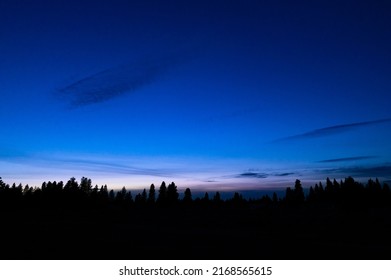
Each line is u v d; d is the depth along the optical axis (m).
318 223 35.56
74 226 31.77
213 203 98.00
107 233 25.36
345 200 60.69
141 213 62.97
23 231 24.83
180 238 22.59
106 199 96.69
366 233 26.23
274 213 52.28
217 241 21.00
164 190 100.88
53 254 15.68
